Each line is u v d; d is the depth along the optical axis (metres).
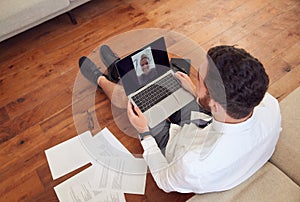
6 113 1.87
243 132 1.06
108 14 2.35
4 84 2.01
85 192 1.52
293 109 1.44
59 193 1.54
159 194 1.50
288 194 1.19
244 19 2.24
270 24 2.19
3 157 1.69
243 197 1.20
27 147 1.72
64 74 2.02
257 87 0.95
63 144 1.71
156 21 2.27
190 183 1.15
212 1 2.37
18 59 2.13
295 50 2.04
